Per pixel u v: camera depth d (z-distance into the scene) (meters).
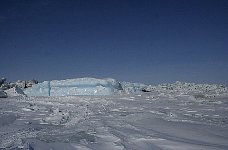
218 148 6.49
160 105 20.94
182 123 10.43
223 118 12.77
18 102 23.11
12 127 10.14
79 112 16.11
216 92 39.50
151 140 7.34
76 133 8.38
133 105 20.95
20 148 6.12
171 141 7.18
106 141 7.39
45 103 22.94
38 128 9.95
